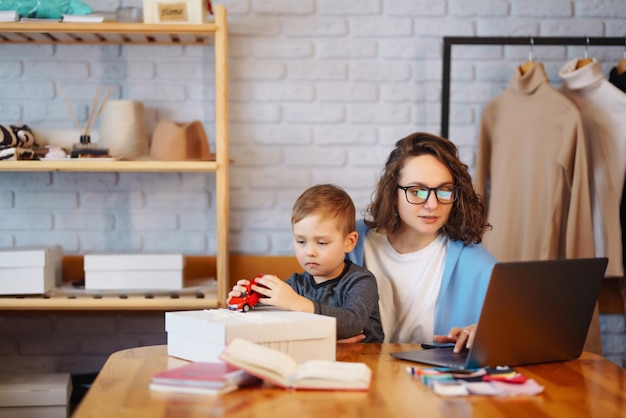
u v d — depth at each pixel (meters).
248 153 3.16
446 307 2.20
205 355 1.58
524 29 3.21
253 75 3.15
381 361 1.68
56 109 3.11
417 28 3.18
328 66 3.16
